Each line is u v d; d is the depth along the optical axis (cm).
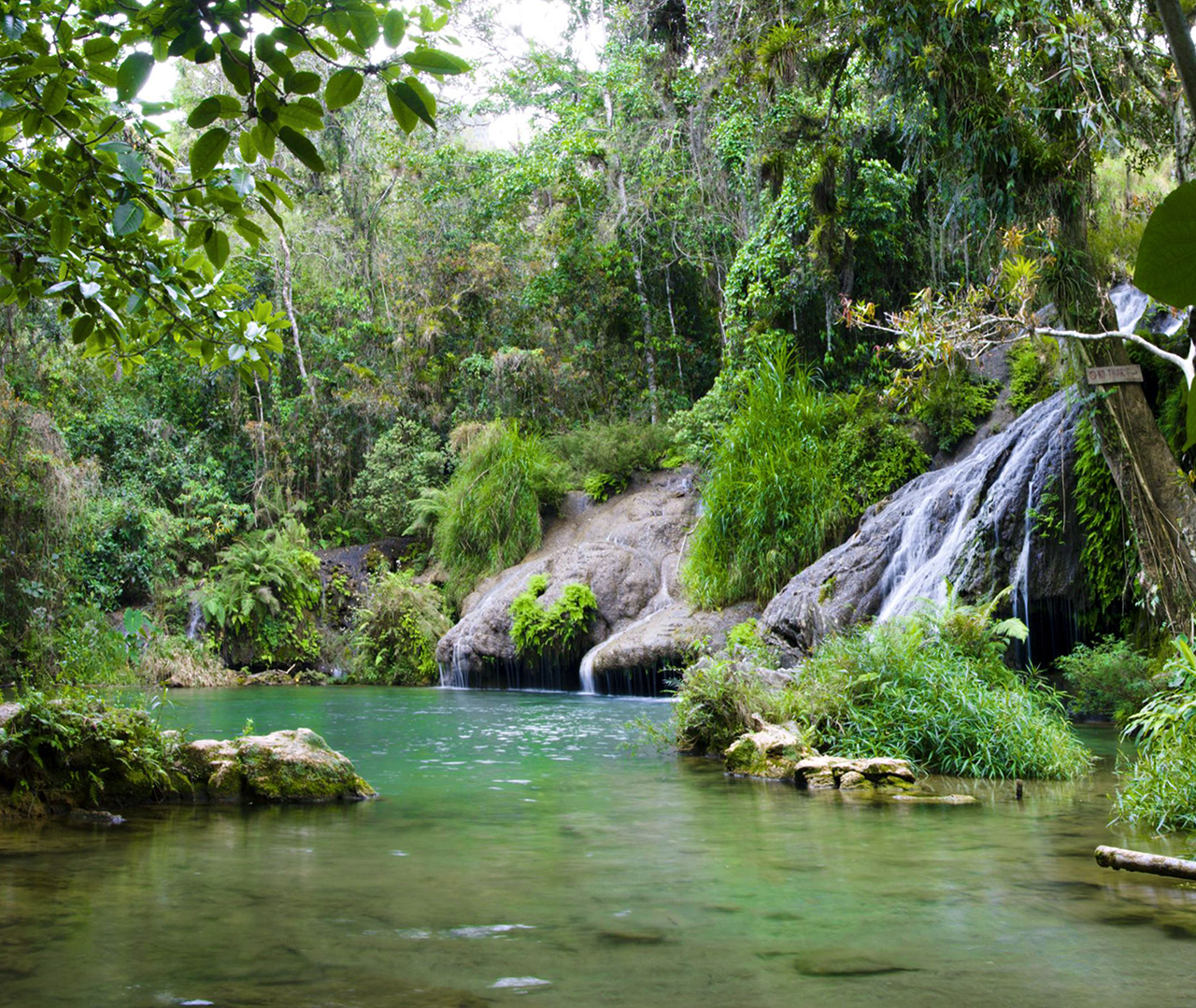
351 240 2695
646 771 736
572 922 342
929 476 1330
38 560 1557
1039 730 727
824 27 1152
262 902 367
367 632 1927
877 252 1656
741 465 1516
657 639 1421
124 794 590
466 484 1981
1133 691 939
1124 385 915
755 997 268
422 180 2608
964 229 1151
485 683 1700
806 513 1438
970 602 1103
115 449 2175
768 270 1655
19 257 350
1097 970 290
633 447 1902
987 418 1466
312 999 265
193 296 392
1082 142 917
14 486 1537
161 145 319
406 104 194
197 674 1770
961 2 916
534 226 2709
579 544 1748
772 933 329
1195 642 774
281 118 201
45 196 330
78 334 356
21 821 538
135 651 1736
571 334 2358
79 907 359
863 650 817
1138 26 905
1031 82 935
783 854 453
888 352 1661
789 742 722
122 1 195
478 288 2478
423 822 535
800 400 1528
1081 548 1077
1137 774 556
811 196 1507
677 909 359
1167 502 889
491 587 1825
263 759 616
